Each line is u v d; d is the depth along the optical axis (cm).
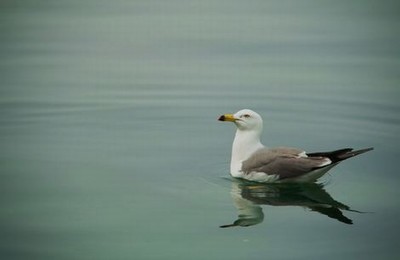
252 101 2011
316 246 1278
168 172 1589
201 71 2225
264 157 1520
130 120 1898
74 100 2027
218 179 1553
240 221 1373
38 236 1318
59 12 2811
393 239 1298
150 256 1247
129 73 2222
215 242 1298
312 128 1838
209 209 1420
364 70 2198
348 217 1383
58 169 1609
